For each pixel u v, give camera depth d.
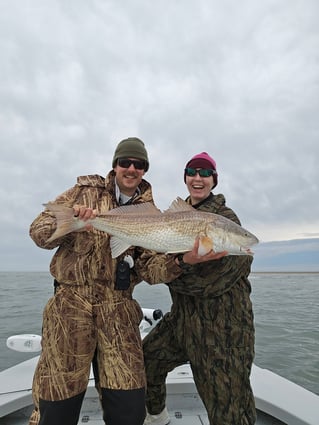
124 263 2.59
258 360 6.74
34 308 12.71
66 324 2.38
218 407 2.69
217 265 2.75
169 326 3.20
